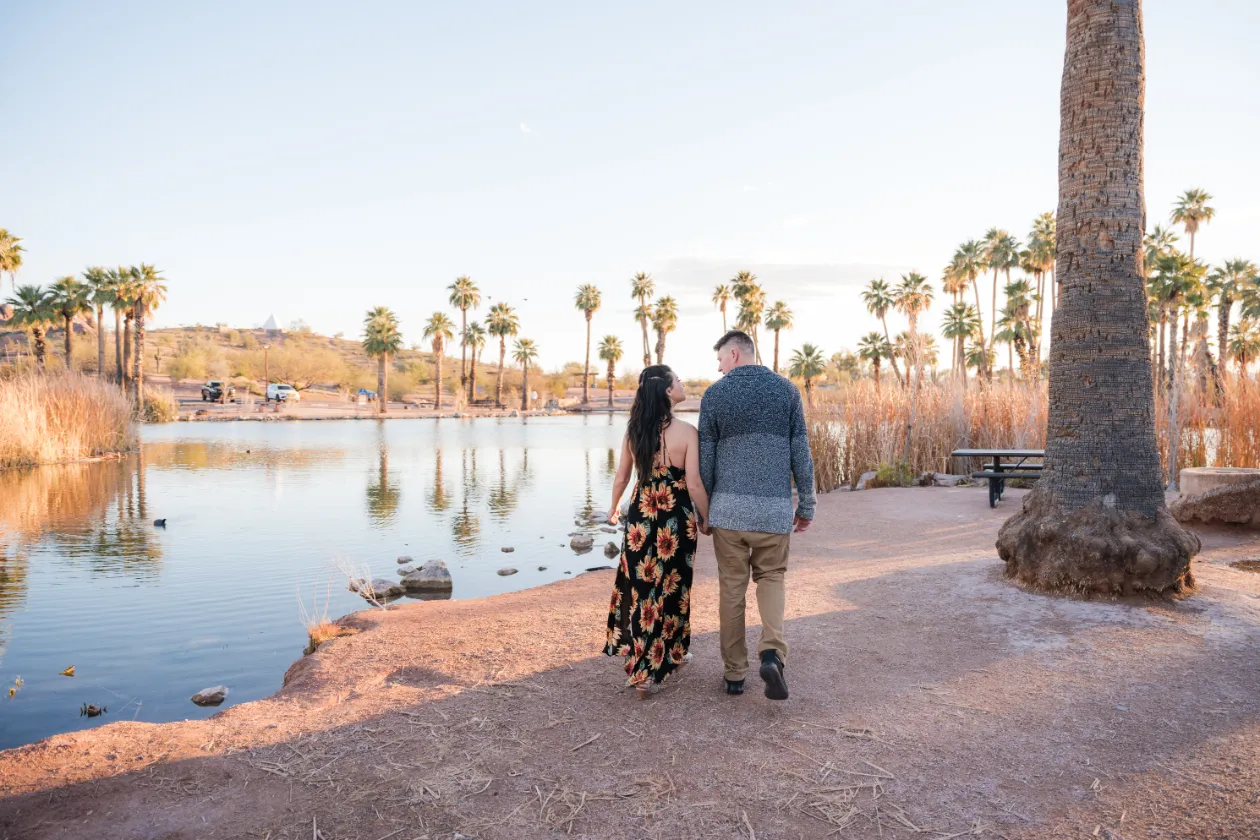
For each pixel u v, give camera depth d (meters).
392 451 28.09
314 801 2.83
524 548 10.87
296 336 127.00
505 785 2.92
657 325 74.25
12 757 3.19
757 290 65.12
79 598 7.88
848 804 2.71
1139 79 5.50
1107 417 5.34
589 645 4.68
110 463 22.31
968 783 2.84
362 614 6.04
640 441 3.77
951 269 56.97
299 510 14.25
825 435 14.73
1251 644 4.27
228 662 5.94
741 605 3.69
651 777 2.95
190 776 3.03
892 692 3.76
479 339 84.25
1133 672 3.91
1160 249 38.94
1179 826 2.51
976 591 5.54
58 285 44.56
